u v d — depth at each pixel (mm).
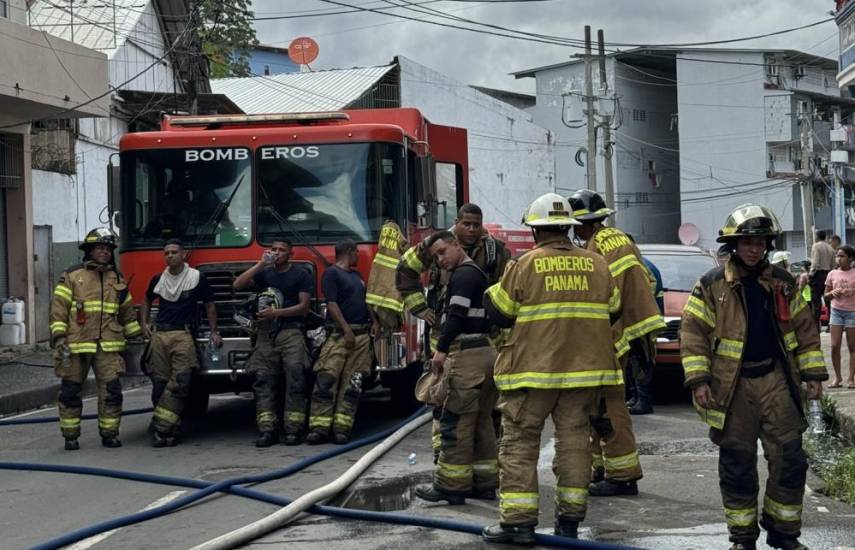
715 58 113938
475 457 13852
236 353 19109
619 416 13672
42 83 32438
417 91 79250
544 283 11227
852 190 117438
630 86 117000
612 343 11453
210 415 23031
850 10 31797
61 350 18422
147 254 19547
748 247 10453
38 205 38969
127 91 45812
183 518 13180
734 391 10531
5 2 34781
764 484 14461
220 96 47031
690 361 10656
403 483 14938
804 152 81500
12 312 35781
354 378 18562
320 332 18938
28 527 13047
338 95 71188
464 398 13250
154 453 18141
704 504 13312
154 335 18938
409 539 11766
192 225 19531
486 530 11508
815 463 16234
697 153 115188
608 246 13719
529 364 11219
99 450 18578
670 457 16750
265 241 19359
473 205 14250
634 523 12375
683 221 116250
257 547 11586
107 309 18656
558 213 11305
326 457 17078
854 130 114750
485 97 87375
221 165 19594
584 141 118500
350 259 18609
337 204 19375
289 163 19516
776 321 10570
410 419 20031
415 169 20406
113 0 46938
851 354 23797
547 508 13289
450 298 13219
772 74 114875
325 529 12305
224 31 85625
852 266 23922
